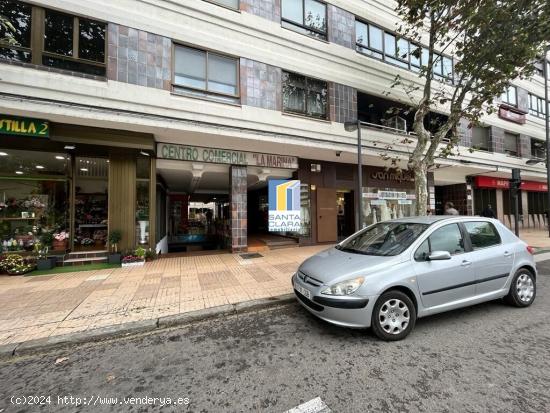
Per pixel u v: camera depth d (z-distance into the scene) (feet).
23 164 22.88
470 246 13.05
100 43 21.54
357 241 14.98
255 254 28.73
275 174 33.53
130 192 25.25
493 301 14.97
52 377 8.89
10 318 12.87
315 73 30.25
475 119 24.31
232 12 25.90
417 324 12.25
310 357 9.71
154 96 22.49
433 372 8.66
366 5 34.06
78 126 21.71
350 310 10.43
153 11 22.80
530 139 54.90
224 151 28.99
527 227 58.54
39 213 23.52
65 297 15.61
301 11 29.99
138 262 23.32
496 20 21.18
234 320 13.20
